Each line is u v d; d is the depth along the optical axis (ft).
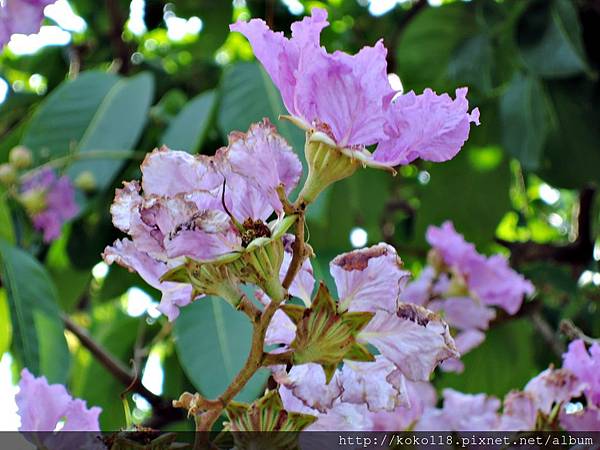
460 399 1.60
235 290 1.01
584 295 2.82
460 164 2.94
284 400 1.11
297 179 1.02
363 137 1.01
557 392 1.43
